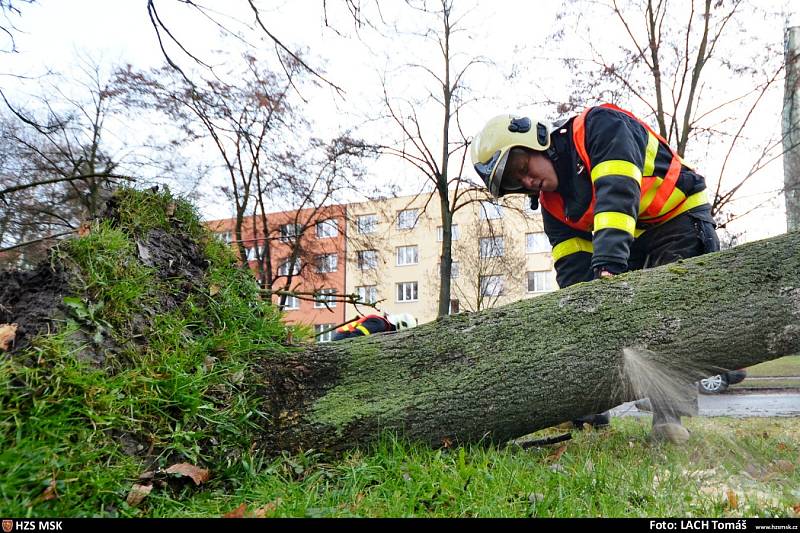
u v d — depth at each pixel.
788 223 9.70
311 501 1.79
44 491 1.54
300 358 2.53
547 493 1.87
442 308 12.20
